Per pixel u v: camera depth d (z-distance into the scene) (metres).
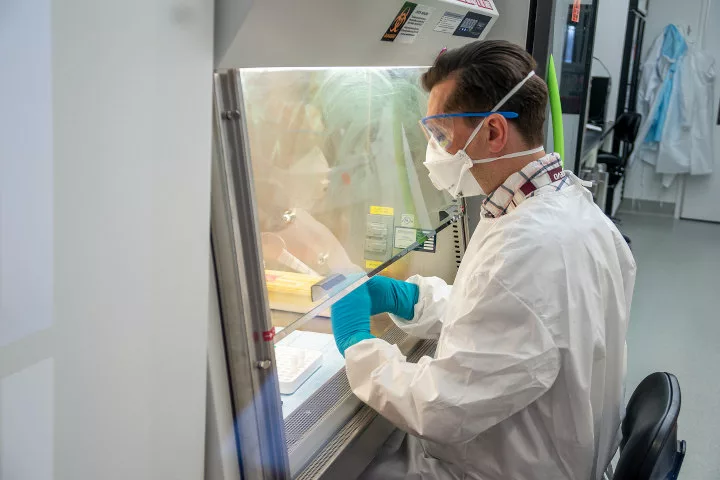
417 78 1.68
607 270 1.32
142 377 0.81
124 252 0.75
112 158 0.72
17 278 0.63
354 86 1.44
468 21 1.48
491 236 1.31
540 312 1.17
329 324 1.78
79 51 0.66
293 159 1.25
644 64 6.93
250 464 1.07
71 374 0.71
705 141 6.77
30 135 0.63
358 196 1.48
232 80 0.94
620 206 7.59
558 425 1.27
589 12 2.88
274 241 1.18
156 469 0.87
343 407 1.37
